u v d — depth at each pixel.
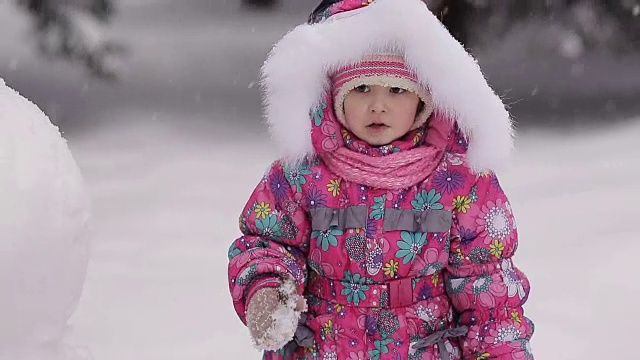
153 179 7.32
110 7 11.27
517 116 10.51
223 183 7.14
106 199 6.49
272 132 2.26
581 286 4.17
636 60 13.05
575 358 3.37
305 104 2.20
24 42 12.22
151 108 11.73
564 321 3.75
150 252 4.96
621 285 4.17
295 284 2.06
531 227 5.32
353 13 2.21
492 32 9.75
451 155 2.24
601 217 5.50
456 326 2.25
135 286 4.29
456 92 2.15
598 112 10.62
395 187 2.17
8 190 1.57
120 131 9.98
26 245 1.56
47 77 13.43
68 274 1.65
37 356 1.62
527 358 2.18
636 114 10.48
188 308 3.97
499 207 2.22
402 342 2.15
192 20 22.84
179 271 4.57
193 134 9.81
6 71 13.53
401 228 2.16
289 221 2.22
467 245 2.20
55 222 1.61
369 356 2.14
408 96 2.20
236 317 3.87
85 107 11.67
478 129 2.19
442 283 2.24
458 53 2.16
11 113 1.67
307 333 2.18
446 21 9.61
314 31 2.21
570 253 4.71
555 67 12.59
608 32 9.90
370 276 2.16
